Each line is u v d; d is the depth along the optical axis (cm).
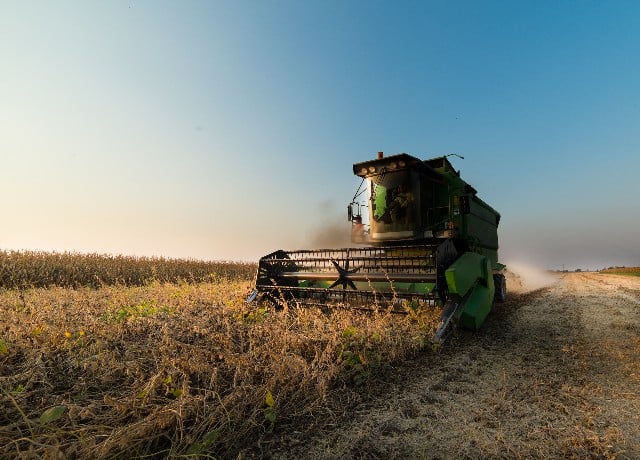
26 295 884
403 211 809
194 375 327
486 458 232
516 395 334
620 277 2728
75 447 205
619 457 231
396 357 421
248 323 518
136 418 251
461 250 862
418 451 240
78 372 336
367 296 594
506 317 775
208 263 2217
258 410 276
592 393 337
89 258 1727
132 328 479
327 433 261
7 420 249
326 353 373
